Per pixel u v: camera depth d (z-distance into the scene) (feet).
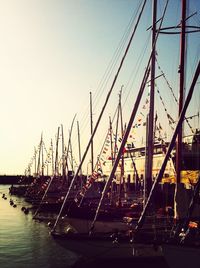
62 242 76.28
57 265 89.20
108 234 76.64
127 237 72.79
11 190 397.60
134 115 81.35
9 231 141.79
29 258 96.63
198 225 65.10
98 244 74.18
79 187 195.31
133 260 73.67
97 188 168.04
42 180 298.56
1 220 176.14
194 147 151.33
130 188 204.13
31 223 165.07
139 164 215.92
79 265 81.97
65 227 125.08
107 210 102.47
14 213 210.18
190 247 61.87
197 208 65.87
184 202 66.33
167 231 73.00
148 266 73.41
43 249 107.34
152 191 66.54
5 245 113.70
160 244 63.87
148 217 80.59
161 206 104.53
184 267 62.49
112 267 75.25
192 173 102.06
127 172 232.32
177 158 75.00
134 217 92.63
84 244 74.95
